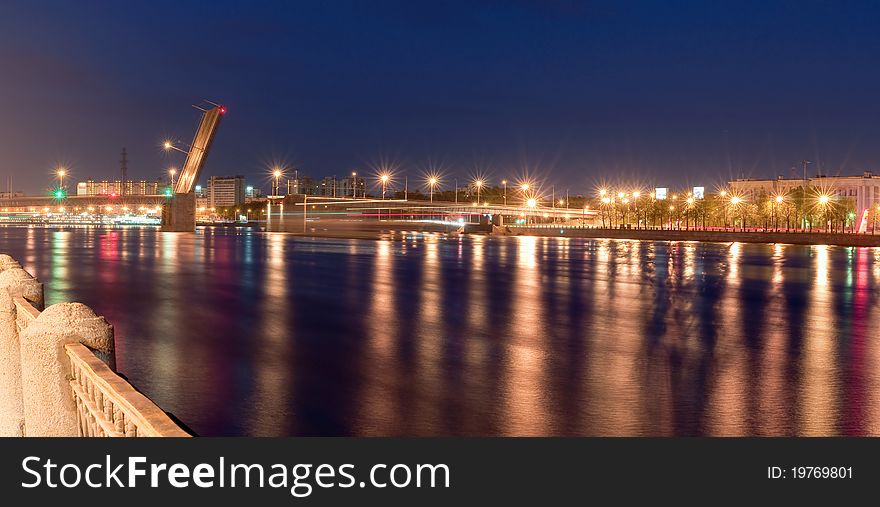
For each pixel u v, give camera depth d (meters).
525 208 190.00
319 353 15.86
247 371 13.89
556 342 17.55
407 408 11.10
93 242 83.31
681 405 11.27
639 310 24.55
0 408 8.23
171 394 12.05
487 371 13.97
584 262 53.16
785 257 62.34
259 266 45.59
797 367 14.46
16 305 8.10
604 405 11.25
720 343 17.55
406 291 30.58
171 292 29.27
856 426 10.09
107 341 6.26
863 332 19.62
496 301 26.98
